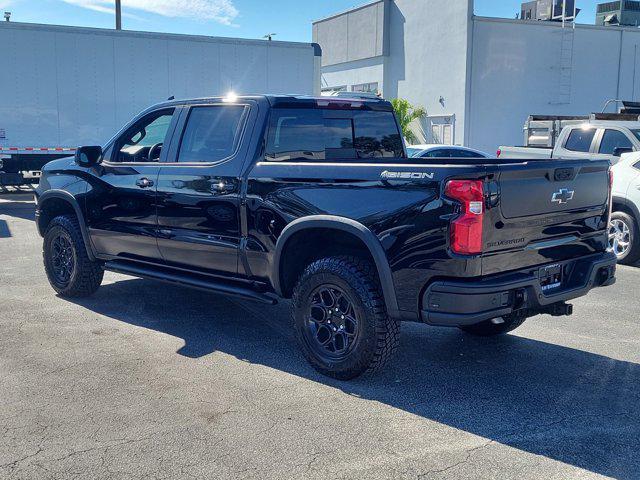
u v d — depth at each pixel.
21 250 9.64
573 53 26.14
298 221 4.66
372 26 31.05
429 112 27.56
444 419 4.04
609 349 5.44
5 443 3.65
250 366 4.91
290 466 3.43
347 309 4.56
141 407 4.13
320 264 4.63
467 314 4.02
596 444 3.72
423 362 5.08
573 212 4.64
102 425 3.88
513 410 4.18
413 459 3.52
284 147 5.23
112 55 16.38
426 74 27.67
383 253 4.25
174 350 5.24
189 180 5.46
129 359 5.00
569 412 4.16
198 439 3.72
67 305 6.54
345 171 4.50
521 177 4.20
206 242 5.39
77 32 16.03
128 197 5.97
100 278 6.74
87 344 5.35
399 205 4.21
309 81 18.36
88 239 6.43
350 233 4.51
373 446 3.66
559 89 26.08
